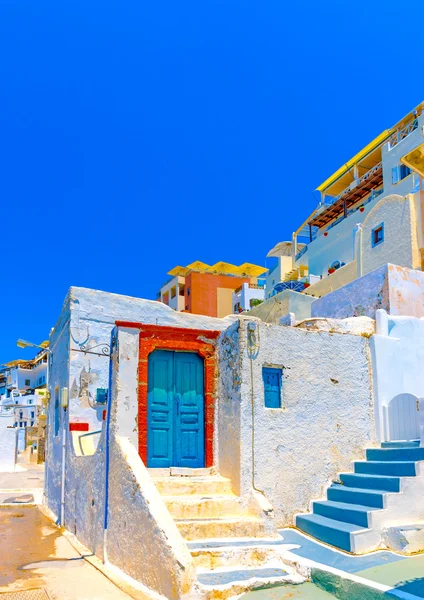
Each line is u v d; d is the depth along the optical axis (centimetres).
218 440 955
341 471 955
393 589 591
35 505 1642
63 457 1270
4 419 2995
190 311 5262
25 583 707
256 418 891
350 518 803
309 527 827
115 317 1391
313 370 972
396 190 2712
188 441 966
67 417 1279
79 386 1298
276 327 950
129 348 929
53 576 750
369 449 970
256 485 863
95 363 1334
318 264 3269
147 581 673
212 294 5353
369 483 868
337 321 1124
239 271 5750
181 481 866
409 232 1827
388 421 1018
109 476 855
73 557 883
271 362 930
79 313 1340
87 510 984
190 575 602
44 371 7431
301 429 930
